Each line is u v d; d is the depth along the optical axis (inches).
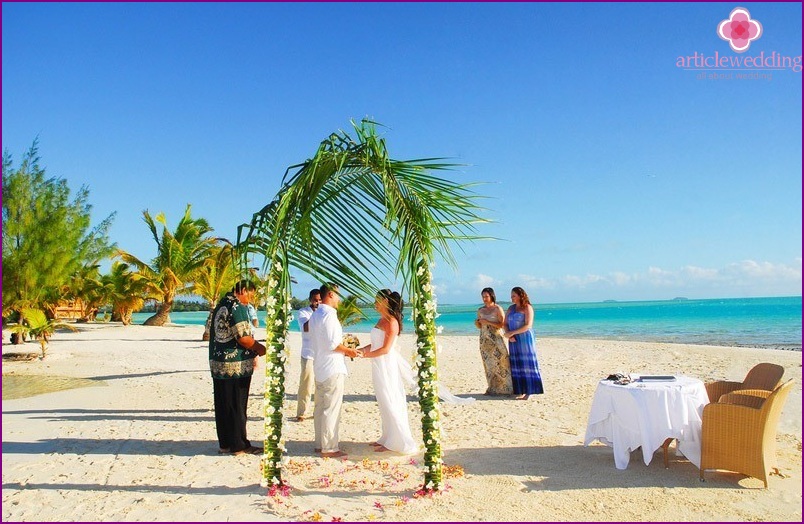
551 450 253.0
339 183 211.9
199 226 1389.0
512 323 383.6
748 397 215.9
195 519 179.3
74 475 223.6
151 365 595.8
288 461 226.1
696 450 215.3
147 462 240.5
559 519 176.6
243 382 253.8
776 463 212.4
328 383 247.0
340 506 189.5
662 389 218.5
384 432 256.7
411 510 184.7
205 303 1395.2
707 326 1513.3
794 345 903.7
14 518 181.3
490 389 391.2
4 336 906.7
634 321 1892.2
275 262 203.5
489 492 200.1
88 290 1497.3
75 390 431.5
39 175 737.0
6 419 329.1
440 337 1105.4
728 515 177.0
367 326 1556.3
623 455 223.1
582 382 449.4
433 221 201.9
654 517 176.6
